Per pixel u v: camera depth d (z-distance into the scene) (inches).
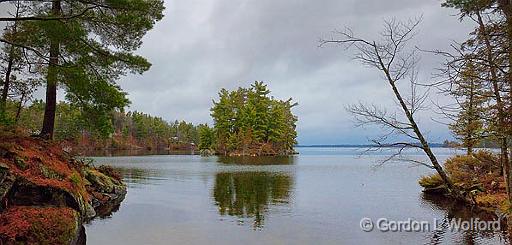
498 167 749.9
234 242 424.2
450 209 637.9
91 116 594.9
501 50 310.7
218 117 3326.8
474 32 349.4
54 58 497.4
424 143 486.9
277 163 2102.6
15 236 317.4
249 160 2455.7
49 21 447.8
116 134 4591.5
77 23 486.9
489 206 621.0
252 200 741.9
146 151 4325.8
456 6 407.5
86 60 522.0
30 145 494.9
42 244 323.9
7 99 698.2
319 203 706.2
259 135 3245.6
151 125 4945.9
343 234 467.2
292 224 520.7
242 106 3331.7
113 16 515.8
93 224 500.4
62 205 410.3
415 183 1063.0
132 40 562.6
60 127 1668.3
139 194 820.0
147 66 586.2
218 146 3341.5
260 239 438.3
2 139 451.2
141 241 421.7
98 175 732.0
